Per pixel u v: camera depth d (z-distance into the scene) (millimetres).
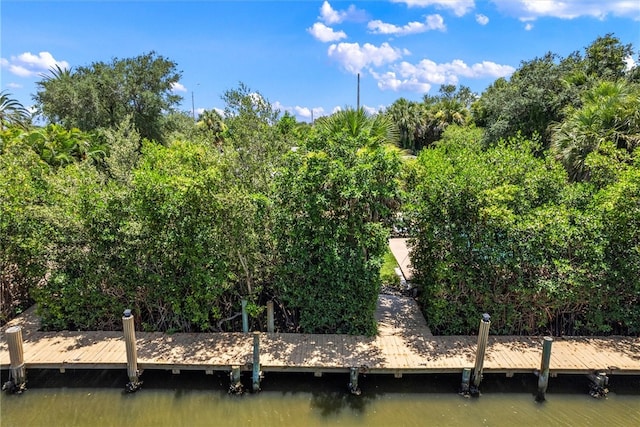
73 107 22766
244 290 7996
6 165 8336
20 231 7645
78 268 7758
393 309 8820
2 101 20594
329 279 7508
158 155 8812
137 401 6621
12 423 6195
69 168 9039
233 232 7340
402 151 10430
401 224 8047
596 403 6582
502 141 9617
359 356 6980
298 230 7305
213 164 7707
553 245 7477
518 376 7137
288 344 7367
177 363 6758
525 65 21422
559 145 11281
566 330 7957
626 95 11328
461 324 7871
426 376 7184
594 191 8281
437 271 7633
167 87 26125
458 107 35719
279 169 7703
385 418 6289
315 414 6367
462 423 6199
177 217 7270
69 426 6148
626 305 7789
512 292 7637
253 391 6754
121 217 7559
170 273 7672
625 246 7484
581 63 20953
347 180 6938
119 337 7613
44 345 7293
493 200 7285
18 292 8711
